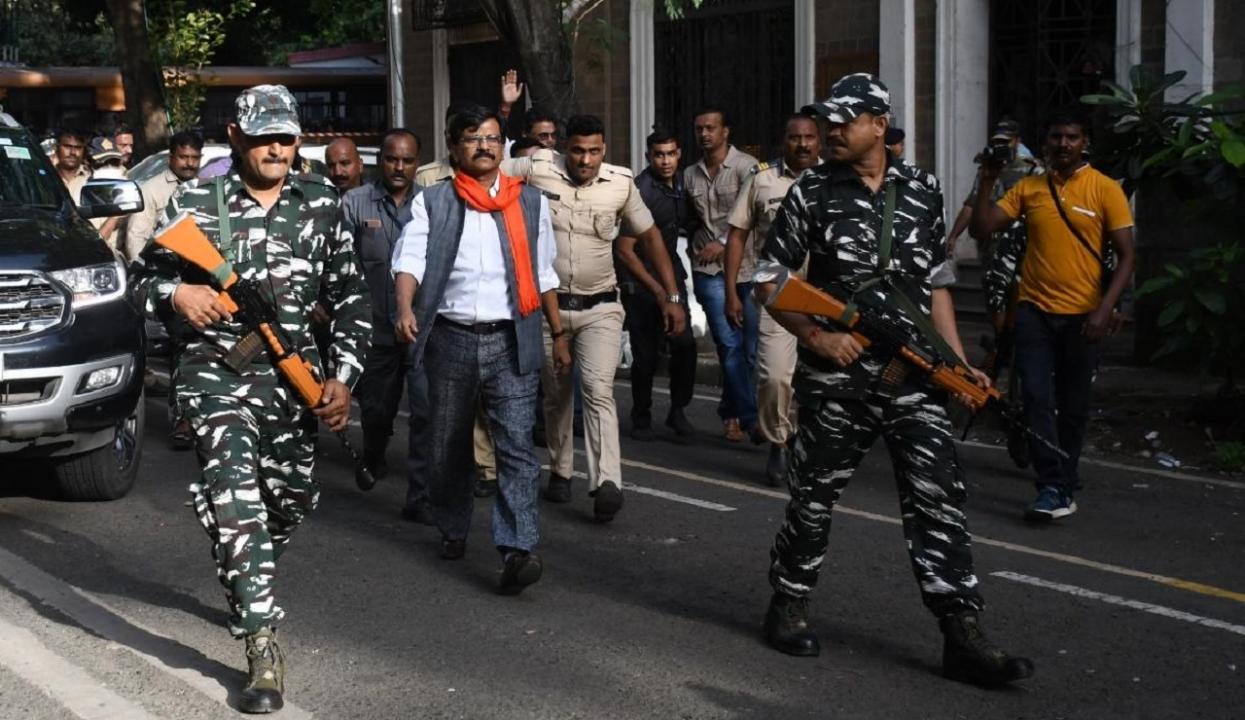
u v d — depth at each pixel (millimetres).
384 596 6566
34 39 48781
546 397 8234
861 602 6441
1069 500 7965
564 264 7824
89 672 5543
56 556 7270
